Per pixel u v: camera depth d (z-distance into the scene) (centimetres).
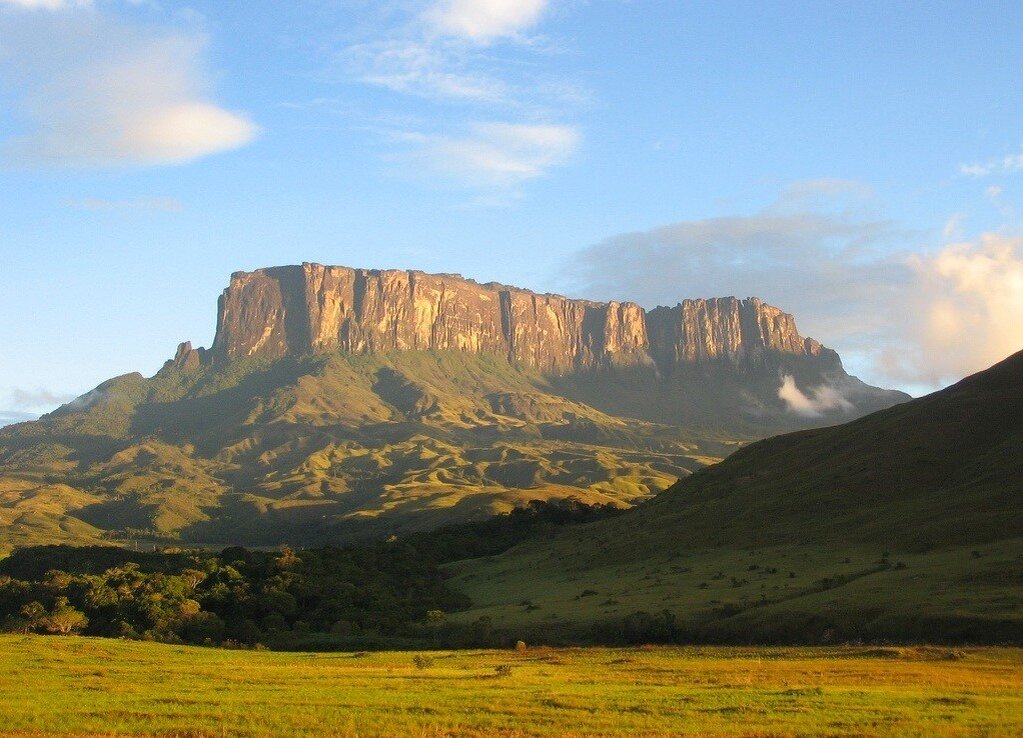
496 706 6116
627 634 10900
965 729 5328
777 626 10169
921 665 7725
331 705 6253
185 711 6047
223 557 17775
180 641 12862
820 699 6225
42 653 9362
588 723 5581
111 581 14538
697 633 10675
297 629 13938
